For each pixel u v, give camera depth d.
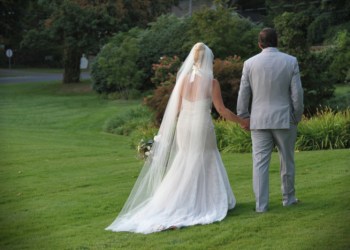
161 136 8.69
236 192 10.16
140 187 8.66
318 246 6.96
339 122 16.36
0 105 37.12
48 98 41.00
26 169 14.14
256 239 7.31
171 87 21.06
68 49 47.16
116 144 21.20
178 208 8.27
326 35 46.16
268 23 55.22
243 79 8.42
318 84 23.12
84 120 30.05
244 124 8.53
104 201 10.16
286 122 8.17
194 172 8.39
